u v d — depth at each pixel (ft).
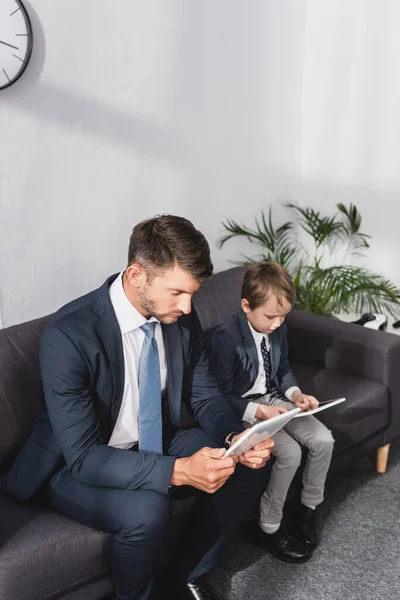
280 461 7.02
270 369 7.88
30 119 8.48
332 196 12.29
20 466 6.07
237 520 6.50
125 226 9.88
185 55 10.06
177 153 10.34
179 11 9.81
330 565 7.20
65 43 8.62
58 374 5.66
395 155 11.41
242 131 11.25
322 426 7.48
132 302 6.00
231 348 7.55
